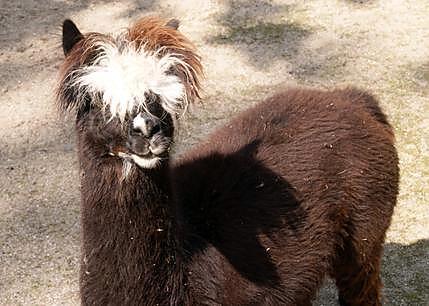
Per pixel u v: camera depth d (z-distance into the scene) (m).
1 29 4.63
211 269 2.37
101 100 2.12
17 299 3.02
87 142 2.18
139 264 2.24
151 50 2.16
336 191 2.56
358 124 2.66
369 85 4.16
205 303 2.36
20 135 3.81
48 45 4.49
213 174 2.49
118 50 2.15
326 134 2.60
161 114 2.13
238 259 2.40
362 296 2.83
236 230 2.42
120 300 2.27
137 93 2.09
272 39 4.55
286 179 2.51
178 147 3.61
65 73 2.19
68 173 3.56
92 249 2.25
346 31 4.64
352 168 2.60
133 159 2.12
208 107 3.95
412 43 4.54
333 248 2.61
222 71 4.26
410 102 4.00
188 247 2.35
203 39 4.55
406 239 3.24
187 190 2.46
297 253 2.49
